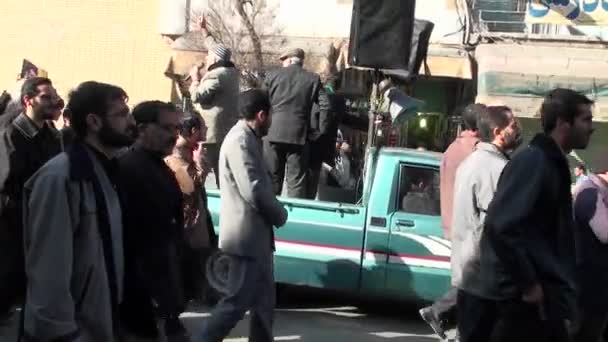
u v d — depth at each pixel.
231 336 8.02
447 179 7.65
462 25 17.42
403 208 8.80
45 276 3.90
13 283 5.62
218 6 18.55
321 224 8.88
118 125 4.23
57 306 3.90
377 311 9.46
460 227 6.27
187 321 8.16
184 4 19.36
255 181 6.49
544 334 4.62
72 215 4.00
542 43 17.03
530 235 4.50
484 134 6.48
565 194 4.59
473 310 5.11
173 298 5.46
